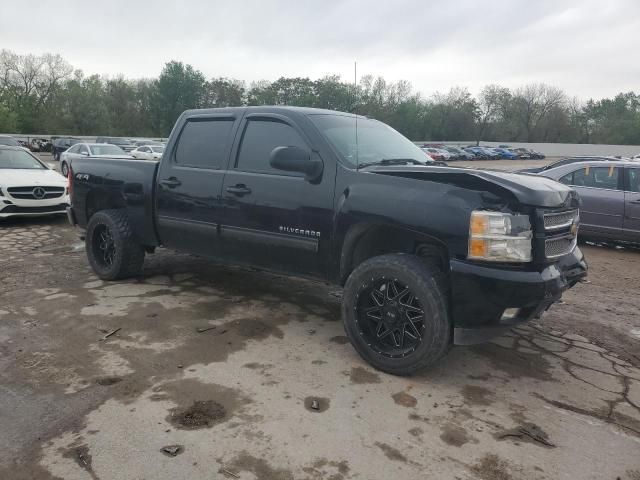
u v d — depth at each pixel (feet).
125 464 8.23
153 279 18.67
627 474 8.38
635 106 308.81
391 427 9.49
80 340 13.00
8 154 33.63
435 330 10.80
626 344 14.07
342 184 12.41
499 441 9.16
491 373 11.91
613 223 27.22
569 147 243.81
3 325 13.91
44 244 25.05
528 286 10.32
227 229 14.73
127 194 17.44
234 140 14.94
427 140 299.79
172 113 258.16
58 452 8.50
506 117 310.86
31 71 248.52
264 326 14.34
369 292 11.87
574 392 11.12
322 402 10.30
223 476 8.03
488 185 10.62
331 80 196.13
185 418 9.57
